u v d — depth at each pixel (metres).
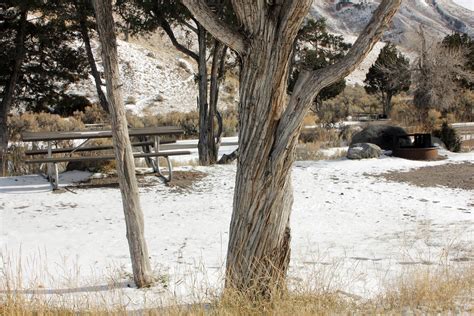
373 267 5.47
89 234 7.56
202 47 14.48
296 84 4.01
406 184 11.44
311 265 5.52
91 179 11.46
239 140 4.29
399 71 27.95
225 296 4.21
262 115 4.10
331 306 4.12
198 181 11.60
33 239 7.31
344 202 9.92
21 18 15.02
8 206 9.33
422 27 26.31
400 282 4.58
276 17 3.98
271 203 4.20
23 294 4.59
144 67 42.94
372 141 16.11
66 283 5.26
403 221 8.51
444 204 9.75
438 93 25.67
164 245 7.01
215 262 5.97
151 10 14.32
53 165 11.58
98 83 14.58
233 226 4.35
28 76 16.92
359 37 3.84
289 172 4.22
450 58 25.66
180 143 21.61
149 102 38.44
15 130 21.09
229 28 4.07
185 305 4.34
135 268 5.21
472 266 5.02
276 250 4.29
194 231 7.81
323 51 21.02
